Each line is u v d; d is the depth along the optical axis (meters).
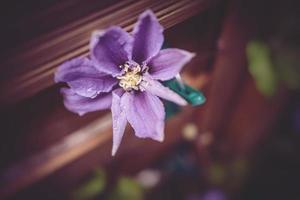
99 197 0.56
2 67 0.26
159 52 0.22
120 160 0.52
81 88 0.22
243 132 0.62
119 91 0.23
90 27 0.26
